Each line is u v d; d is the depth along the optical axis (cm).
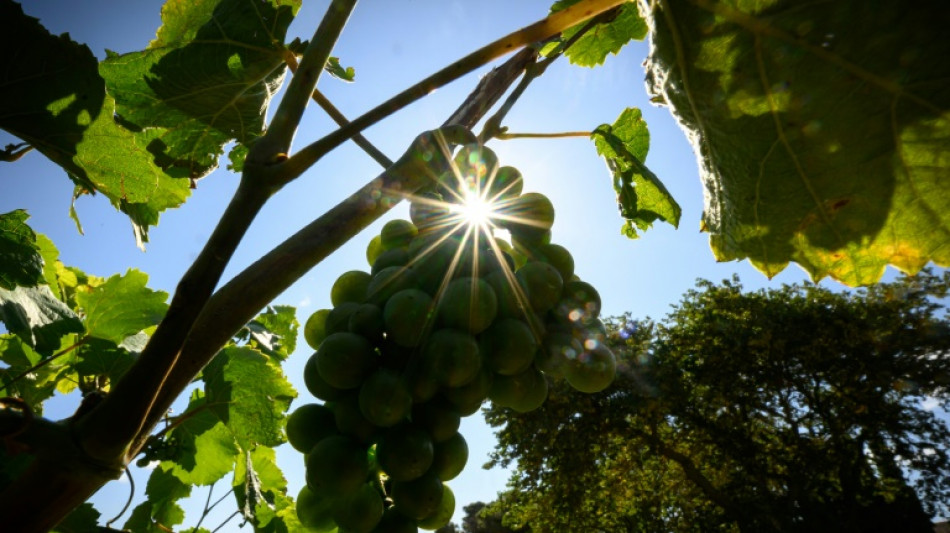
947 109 14
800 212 17
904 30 13
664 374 272
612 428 267
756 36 14
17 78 17
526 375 18
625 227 34
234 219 12
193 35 21
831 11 13
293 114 14
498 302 17
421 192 17
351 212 15
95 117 18
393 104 14
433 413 17
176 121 24
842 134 15
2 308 22
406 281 18
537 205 19
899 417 254
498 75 21
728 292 306
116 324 31
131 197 21
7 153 20
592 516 280
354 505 17
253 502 30
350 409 17
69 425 11
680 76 16
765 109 15
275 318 50
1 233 23
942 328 260
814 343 262
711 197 19
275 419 31
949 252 16
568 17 15
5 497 11
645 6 15
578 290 19
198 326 13
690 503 283
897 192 16
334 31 15
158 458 31
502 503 312
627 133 32
